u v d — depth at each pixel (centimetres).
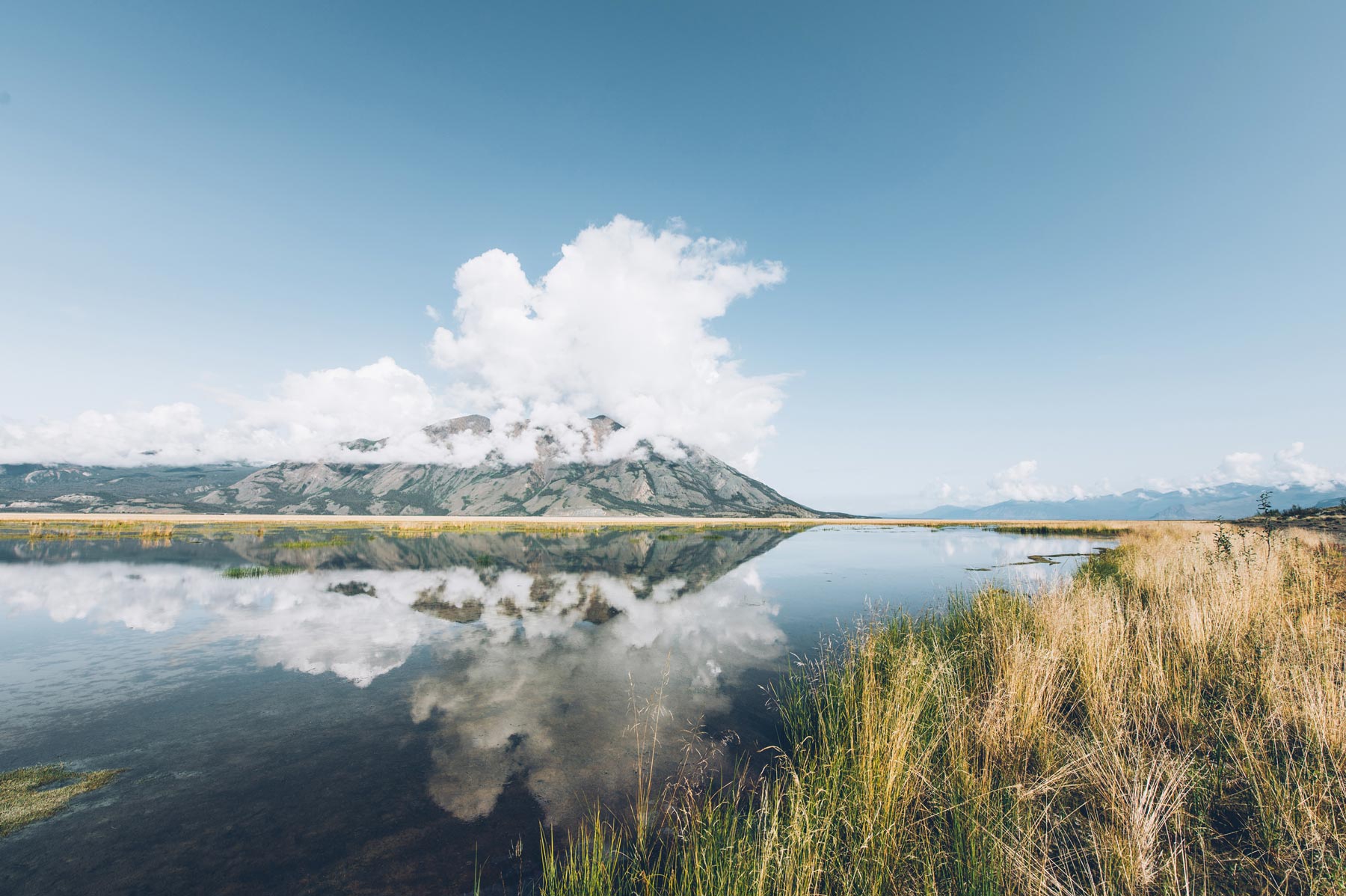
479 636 1712
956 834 543
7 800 775
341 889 601
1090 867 491
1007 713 716
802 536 7588
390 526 10369
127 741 976
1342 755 551
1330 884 422
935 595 2366
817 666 1379
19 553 4059
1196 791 558
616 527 10725
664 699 1160
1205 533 2297
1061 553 3809
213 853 663
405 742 968
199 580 2841
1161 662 819
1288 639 831
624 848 656
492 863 641
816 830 527
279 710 1117
